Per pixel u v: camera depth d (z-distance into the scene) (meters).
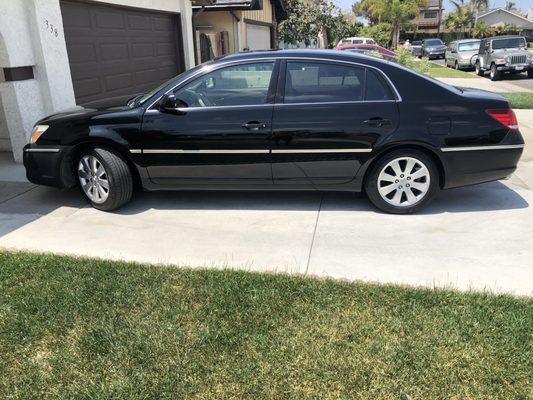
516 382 2.67
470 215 5.09
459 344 2.97
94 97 9.00
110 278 3.81
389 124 4.83
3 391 2.69
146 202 5.67
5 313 3.38
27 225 5.04
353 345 2.98
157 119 5.07
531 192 5.77
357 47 22.20
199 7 16.22
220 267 4.03
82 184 5.45
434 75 23.72
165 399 2.60
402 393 2.61
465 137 4.84
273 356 2.90
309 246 4.44
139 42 10.70
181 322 3.25
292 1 29.77
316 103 4.92
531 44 49.00
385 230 4.76
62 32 7.64
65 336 3.13
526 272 3.89
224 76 5.05
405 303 3.41
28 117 7.25
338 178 5.07
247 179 5.16
